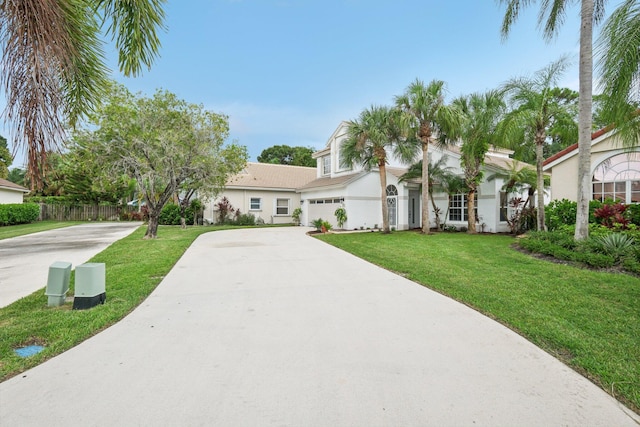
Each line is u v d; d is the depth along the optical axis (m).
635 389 2.72
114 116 12.08
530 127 12.57
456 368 3.08
